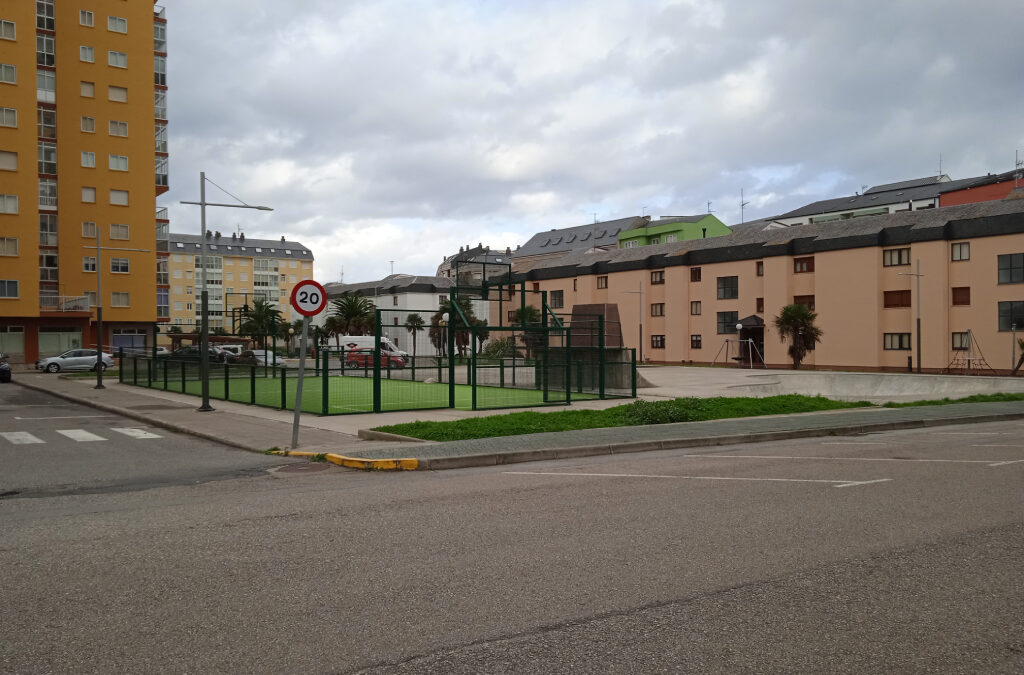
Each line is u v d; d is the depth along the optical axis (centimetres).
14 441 1458
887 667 370
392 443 1305
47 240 5506
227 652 391
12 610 457
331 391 2592
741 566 538
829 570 527
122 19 5841
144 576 525
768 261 5994
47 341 5381
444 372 3297
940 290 4919
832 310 5553
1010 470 985
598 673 364
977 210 4953
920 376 3512
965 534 629
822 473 971
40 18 5525
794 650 390
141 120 5891
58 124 5562
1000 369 4691
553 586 495
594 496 818
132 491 903
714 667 370
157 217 6525
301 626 427
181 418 1836
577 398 2442
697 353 6706
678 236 9156
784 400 2120
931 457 1130
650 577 514
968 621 430
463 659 380
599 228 11050
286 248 12938
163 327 11069
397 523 688
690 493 830
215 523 698
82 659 384
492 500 801
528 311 3538
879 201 9288
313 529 667
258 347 6531
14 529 680
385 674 364
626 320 7306
